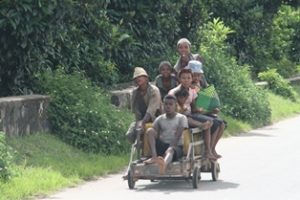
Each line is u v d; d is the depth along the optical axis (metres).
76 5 47.34
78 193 32.47
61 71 45.00
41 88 42.69
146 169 33.28
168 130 33.84
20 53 42.31
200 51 62.78
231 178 36.44
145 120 34.72
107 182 35.44
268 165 40.19
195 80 36.41
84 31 50.94
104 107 43.06
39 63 43.66
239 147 48.00
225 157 43.38
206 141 35.59
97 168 37.41
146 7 57.03
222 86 60.97
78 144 40.81
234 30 76.94
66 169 36.16
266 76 78.69
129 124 43.25
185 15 64.12
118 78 53.34
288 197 31.47
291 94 79.06
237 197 31.58
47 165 36.12
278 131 57.97
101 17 51.84
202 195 32.06
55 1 41.59
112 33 52.53
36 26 41.56
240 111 60.34
